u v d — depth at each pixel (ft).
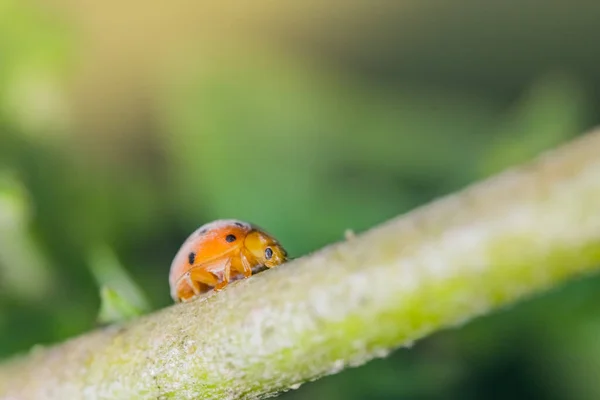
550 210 0.23
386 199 0.44
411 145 0.45
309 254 0.27
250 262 0.33
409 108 0.46
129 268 0.44
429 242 0.26
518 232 0.24
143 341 0.29
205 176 0.44
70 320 0.42
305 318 0.27
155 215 0.45
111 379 0.29
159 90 0.46
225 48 0.46
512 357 0.41
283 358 0.27
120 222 0.45
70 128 0.45
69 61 0.45
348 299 0.26
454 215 0.25
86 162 0.45
